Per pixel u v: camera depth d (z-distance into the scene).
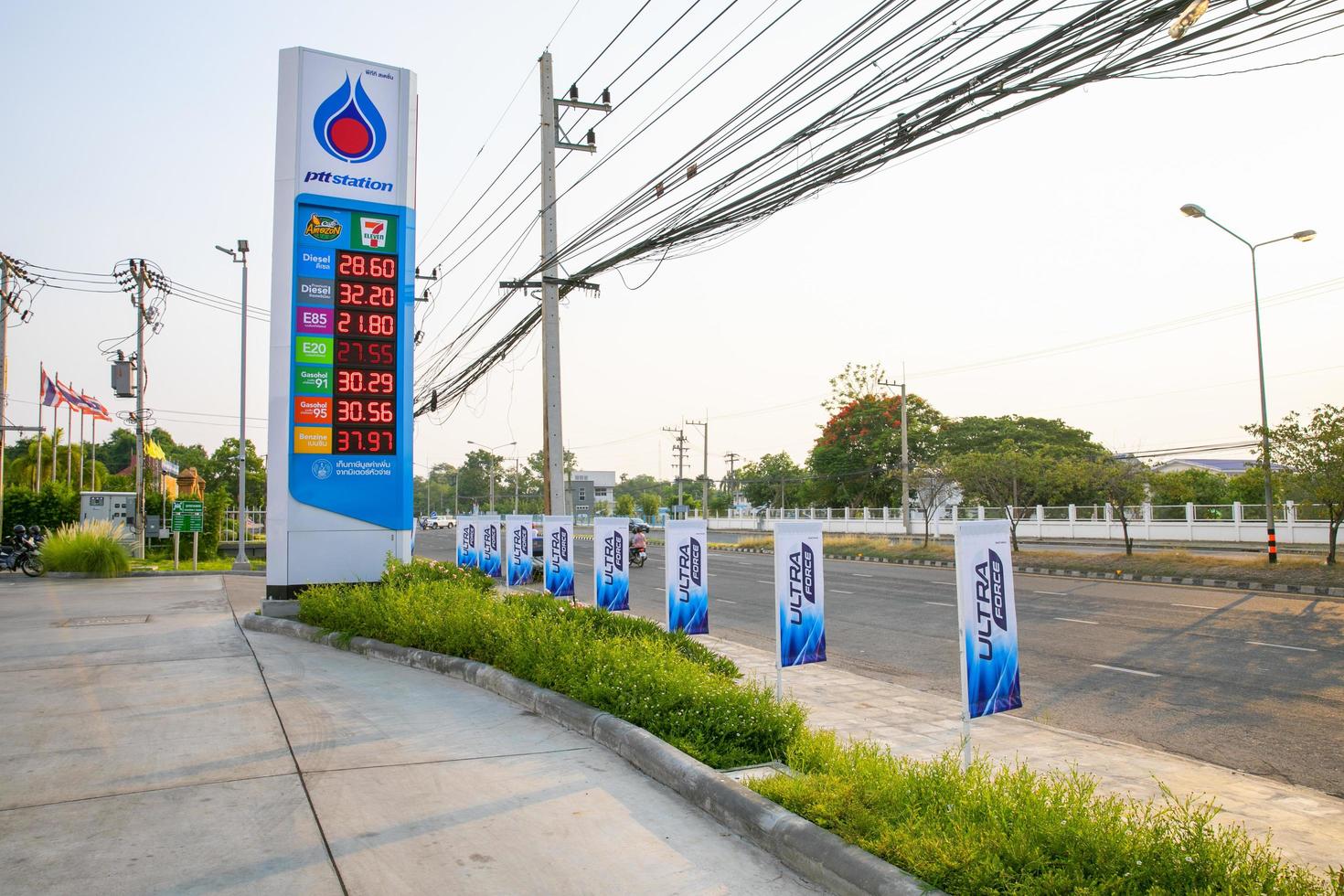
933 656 12.30
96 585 20.28
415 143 14.18
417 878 4.01
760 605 18.75
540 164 15.79
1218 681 10.25
